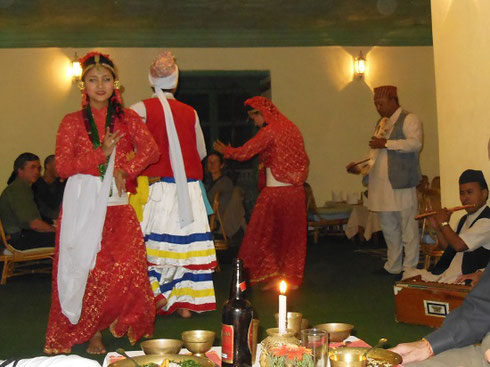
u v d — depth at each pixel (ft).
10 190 23.08
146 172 15.62
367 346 7.82
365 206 30.89
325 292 19.47
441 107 17.01
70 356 6.09
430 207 24.95
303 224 19.98
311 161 36.22
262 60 35.37
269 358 6.14
